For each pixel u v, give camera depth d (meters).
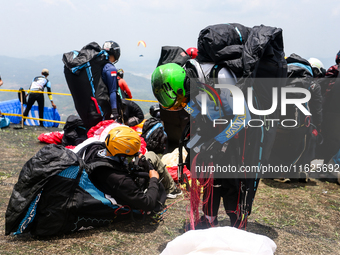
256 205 3.53
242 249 1.52
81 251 2.44
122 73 6.93
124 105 6.18
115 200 2.82
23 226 2.54
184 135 2.44
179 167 2.50
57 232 2.63
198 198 2.47
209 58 2.28
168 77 2.06
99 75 5.12
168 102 2.13
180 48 3.46
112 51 5.21
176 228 2.91
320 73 4.88
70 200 2.61
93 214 2.74
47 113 9.27
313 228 2.99
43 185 2.48
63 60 5.11
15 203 2.49
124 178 2.72
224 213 3.22
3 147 6.01
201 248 1.54
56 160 2.58
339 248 2.63
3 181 4.04
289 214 3.30
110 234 2.75
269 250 1.51
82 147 3.09
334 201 3.71
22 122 8.51
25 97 9.23
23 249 2.44
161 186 3.21
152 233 2.80
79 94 5.09
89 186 2.71
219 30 2.23
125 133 2.71
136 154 2.80
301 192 4.02
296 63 3.86
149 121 5.70
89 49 5.13
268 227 2.98
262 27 2.22
